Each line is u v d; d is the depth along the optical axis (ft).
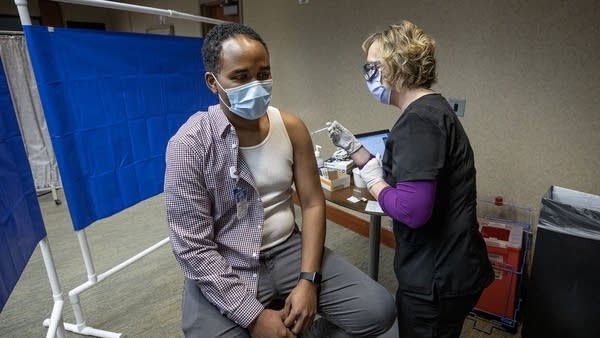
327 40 8.72
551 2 5.20
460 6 6.19
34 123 10.87
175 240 3.24
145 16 17.28
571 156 5.46
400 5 7.05
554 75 5.38
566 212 4.66
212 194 3.32
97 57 5.16
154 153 6.31
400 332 3.92
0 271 3.42
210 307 3.30
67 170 4.90
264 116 3.51
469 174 3.38
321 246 3.64
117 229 9.59
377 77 3.69
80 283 7.14
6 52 10.11
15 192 3.83
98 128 5.27
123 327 5.90
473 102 6.37
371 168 3.76
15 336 5.76
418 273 3.50
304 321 3.21
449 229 3.37
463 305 3.56
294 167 3.78
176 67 6.57
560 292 4.86
